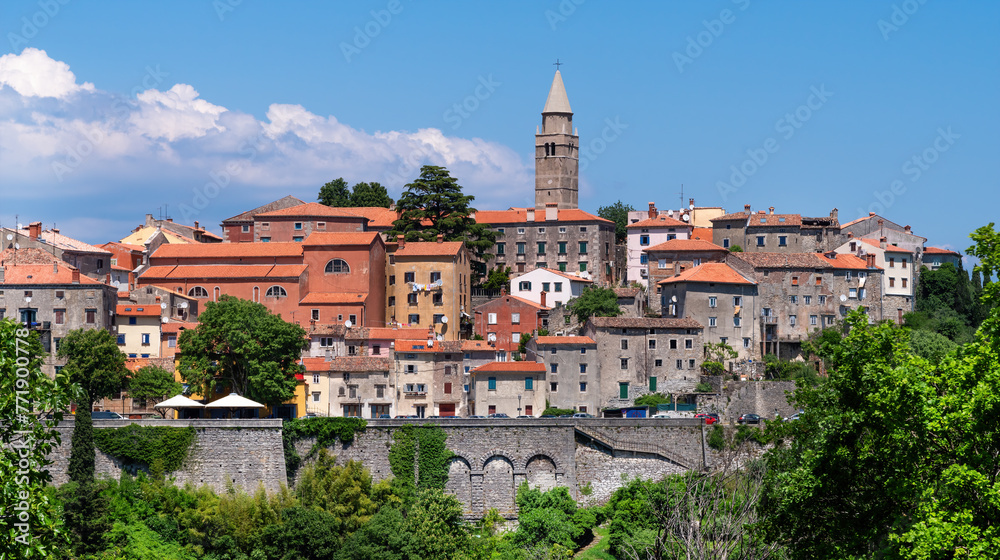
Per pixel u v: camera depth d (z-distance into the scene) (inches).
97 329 5418.3
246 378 5191.9
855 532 2253.9
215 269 6619.1
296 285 6471.5
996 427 2023.9
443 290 6702.8
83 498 4190.5
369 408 5659.5
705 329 6318.9
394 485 4773.6
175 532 4350.4
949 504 2010.3
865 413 2214.6
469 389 5851.4
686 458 5064.0
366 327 6299.2
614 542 4249.5
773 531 2321.6
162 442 4594.0
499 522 4845.0
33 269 5615.2
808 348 6353.3
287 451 4734.3
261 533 4335.6
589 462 5029.5
